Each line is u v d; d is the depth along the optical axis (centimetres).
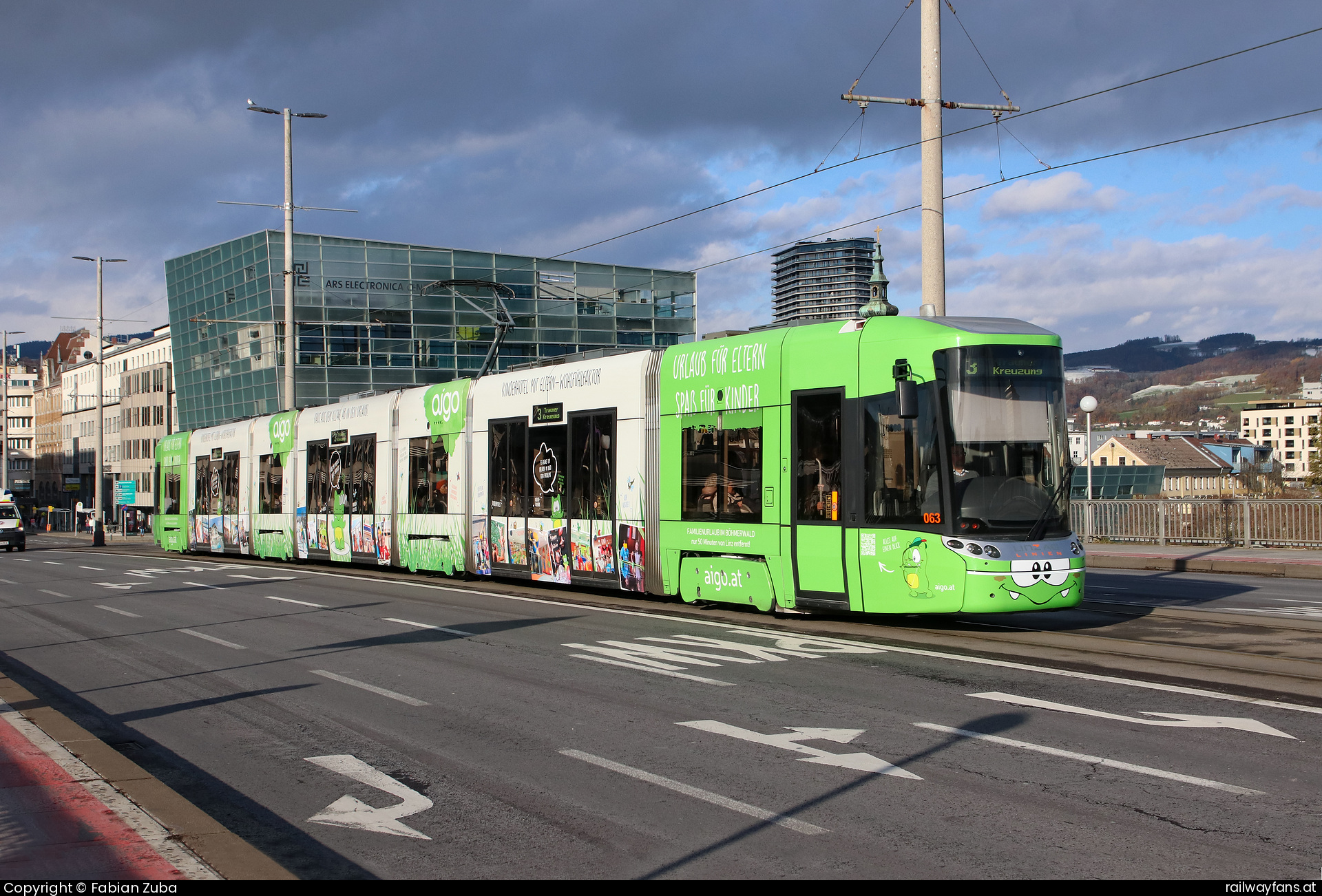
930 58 1752
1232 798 616
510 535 1931
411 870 532
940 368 1245
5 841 558
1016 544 1205
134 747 804
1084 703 862
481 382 2061
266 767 740
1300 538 2481
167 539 3678
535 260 6438
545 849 558
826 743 757
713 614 1473
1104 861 522
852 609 1302
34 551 4962
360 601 1755
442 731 827
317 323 5975
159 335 9700
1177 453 10200
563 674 1045
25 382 14700
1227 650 1112
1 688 1028
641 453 1627
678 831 581
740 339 1483
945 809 608
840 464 1326
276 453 2914
